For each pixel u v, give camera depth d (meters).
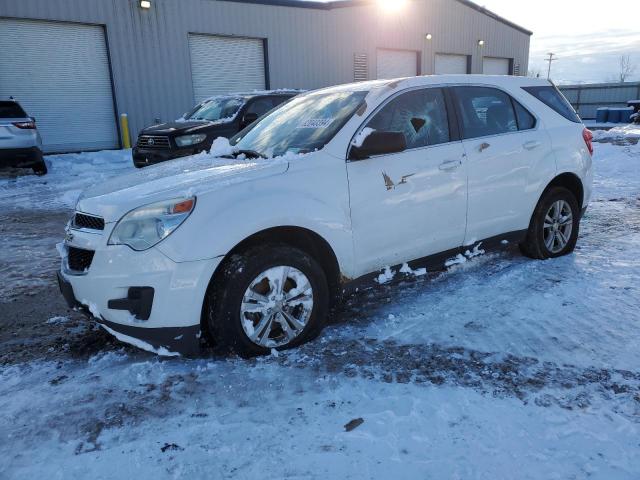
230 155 4.02
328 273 3.63
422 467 2.29
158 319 3.01
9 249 6.20
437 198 3.98
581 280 4.45
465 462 2.31
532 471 2.25
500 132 4.53
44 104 15.58
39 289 4.79
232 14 18.48
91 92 16.28
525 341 3.42
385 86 4.00
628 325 3.59
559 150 4.88
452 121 4.21
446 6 25.64
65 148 16.12
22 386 3.05
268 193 3.24
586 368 3.06
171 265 2.96
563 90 41.69
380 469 2.29
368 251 3.68
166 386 3.00
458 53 27.00
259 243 3.30
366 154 3.55
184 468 2.33
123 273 3.00
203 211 3.04
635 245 5.45
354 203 3.56
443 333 3.58
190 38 17.91
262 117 4.75
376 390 2.90
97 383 3.07
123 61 16.50
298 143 3.78
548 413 2.64
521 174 4.57
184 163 3.95
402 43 24.12
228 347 3.19
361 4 22.14
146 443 2.51
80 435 2.59
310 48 20.81
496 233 4.51
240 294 3.14
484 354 3.27
